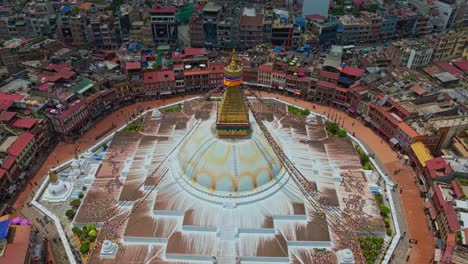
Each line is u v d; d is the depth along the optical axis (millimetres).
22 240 76750
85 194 94562
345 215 86500
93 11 186375
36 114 112562
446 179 92938
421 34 197625
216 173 86688
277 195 87688
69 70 133375
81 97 123188
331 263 76625
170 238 80250
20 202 94688
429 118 113500
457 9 196875
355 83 131750
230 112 87250
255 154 88688
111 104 133750
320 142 109062
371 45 187500
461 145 106875
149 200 88812
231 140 89938
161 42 178500
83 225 85875
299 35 173875
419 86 127750
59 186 94938
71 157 110188
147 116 124062
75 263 79000
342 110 135625
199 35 174000
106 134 120750
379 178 102562
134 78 136500
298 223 83562
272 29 171625
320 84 135375
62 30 173625
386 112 118250
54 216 89500
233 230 81000
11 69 141000
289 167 88500
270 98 140000
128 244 80625
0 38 177250
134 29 176750
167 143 105750
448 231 80812
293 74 140125
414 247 84250
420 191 98938
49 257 81250
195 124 111438
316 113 132750
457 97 127188
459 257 74062
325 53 163500
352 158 104562
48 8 180250
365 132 123500
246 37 173125
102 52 159875
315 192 89125
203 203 85812
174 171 92938
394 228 87500
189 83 142500
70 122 115750
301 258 77688
